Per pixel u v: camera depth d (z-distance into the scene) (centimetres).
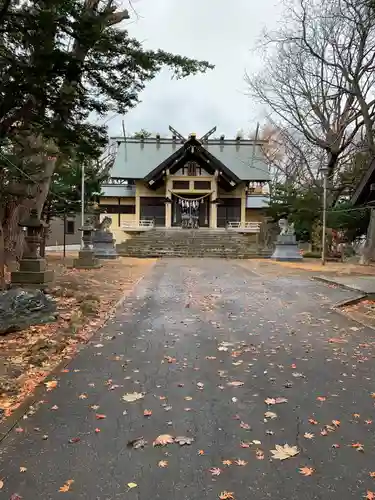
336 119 2733
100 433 317
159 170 3847
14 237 1332
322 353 532
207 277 1473
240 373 455
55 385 415
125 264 2050
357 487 252
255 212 4228
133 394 393
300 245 3312
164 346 561
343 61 2230
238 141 4512
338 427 328
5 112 770
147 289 1132
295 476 263
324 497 243
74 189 2159
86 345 563
